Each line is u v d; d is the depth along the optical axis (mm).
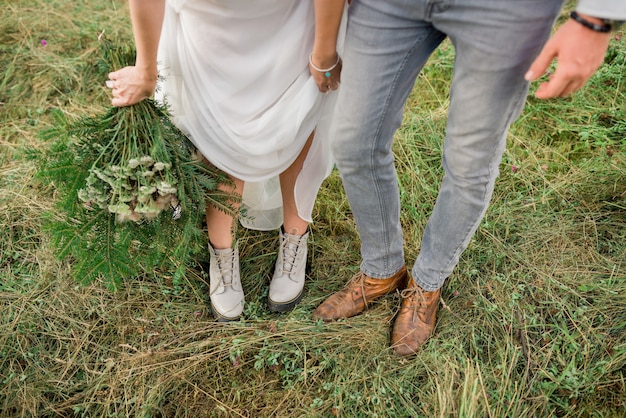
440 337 1781
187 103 1595
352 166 1467
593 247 1981
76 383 1715
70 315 1867
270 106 1567
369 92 1308
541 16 1072
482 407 1589
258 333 1790
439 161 2350
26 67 2820
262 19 1419
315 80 1515
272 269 2035
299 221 1878
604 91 2543
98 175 1437
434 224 1580
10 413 1655
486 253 1988
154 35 1332
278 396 1689
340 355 1739
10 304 1874
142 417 1626
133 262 1661
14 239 2082
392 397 1652
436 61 2791
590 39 1013
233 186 1718
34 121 2555
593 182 2174
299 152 1691
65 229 1559
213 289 1853
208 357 1750
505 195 2193
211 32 1436
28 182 2238
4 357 1756
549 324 1762
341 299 1856
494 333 1771
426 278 1715
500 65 1135
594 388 1608
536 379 1654
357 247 2088
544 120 2504
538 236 2029
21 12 3150
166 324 1851
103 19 3158
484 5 1082
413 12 1179
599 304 1788
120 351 1792
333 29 1351
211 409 1670
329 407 1646
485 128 1247
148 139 1506
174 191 1460
